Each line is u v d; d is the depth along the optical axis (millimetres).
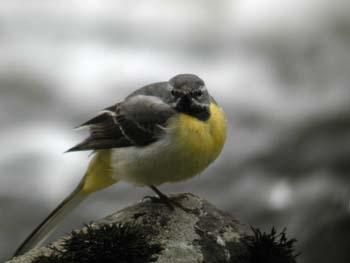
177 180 9586
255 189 14719
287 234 13312
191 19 22031
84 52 20250
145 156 9344
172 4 22734
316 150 15227
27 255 8422
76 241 8156
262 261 8469
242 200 14547
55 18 22047
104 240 8133
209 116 9312
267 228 13719
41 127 17203
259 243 8562
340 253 12617
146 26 21703
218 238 8680
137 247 8188
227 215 9117
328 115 16406
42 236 10133
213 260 8406
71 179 15523
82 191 10180
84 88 18844
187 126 9195
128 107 9703
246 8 22016
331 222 13133
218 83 18844
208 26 21578
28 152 16312
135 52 20266
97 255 8055
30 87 18750
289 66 19219
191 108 9273
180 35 21234
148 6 22625
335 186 14031
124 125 9594
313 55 19453
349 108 16531
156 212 9070
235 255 8508
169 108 9391
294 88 18266
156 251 8359
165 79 19141
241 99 18047
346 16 20141
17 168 15867
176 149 9195
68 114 17766
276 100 17844
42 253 8422
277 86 18453
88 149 9734
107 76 19281
